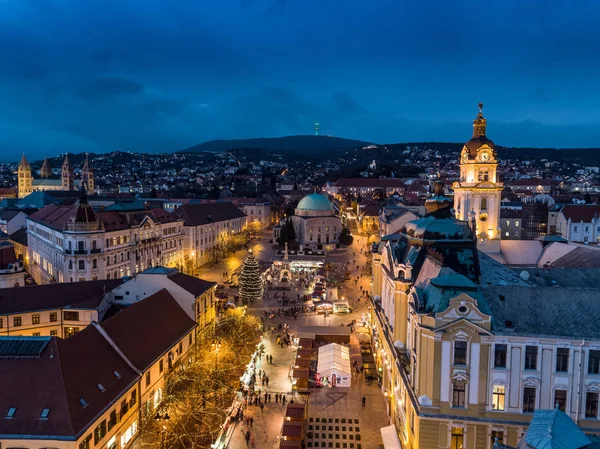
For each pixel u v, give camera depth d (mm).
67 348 61188
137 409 68438
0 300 90438
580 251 94438
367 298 144250
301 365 87312
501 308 57938
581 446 37375
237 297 141250
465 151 118312
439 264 64438
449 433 55688
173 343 80562
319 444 67188
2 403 55000
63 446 52344
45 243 155625
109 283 100688
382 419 74188
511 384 54969
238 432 70000
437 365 55406
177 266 178000
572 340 53938
